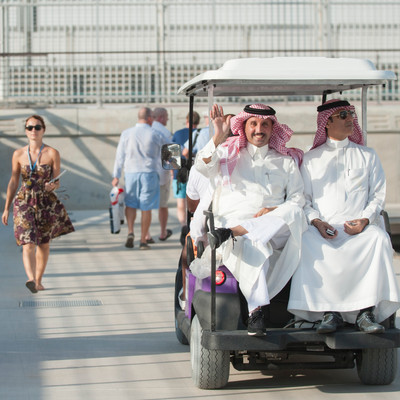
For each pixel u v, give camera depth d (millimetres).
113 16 22750
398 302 6949
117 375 7617
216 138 7086
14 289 11703
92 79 22578
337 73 7219
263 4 22891
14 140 21047
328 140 7688
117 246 15773
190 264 7254
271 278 6938
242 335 6617
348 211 7457
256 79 7207
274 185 7289
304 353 7098
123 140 15352
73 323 9695
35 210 11117
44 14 22766
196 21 22812
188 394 7047
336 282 6879
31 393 7062
